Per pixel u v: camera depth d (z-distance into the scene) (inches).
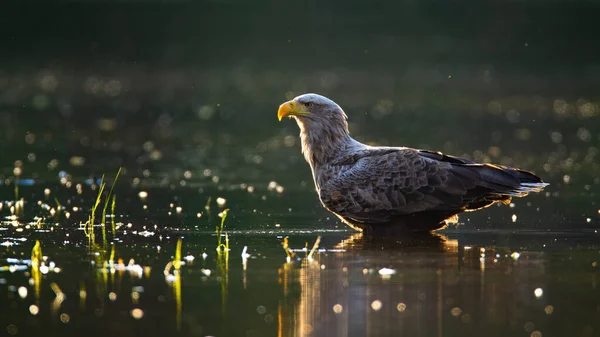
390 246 443.2
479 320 312.8
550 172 746.2
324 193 486.6
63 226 496.1
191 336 296.8
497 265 394.6
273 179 716.0
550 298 339.3
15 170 740.7
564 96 1403.8
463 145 935.0
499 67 1669.5
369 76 1633.9
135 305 331.9
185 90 1491.1
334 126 503.2
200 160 837.8
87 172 740.0
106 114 1226.6
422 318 315.6
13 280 366.6
